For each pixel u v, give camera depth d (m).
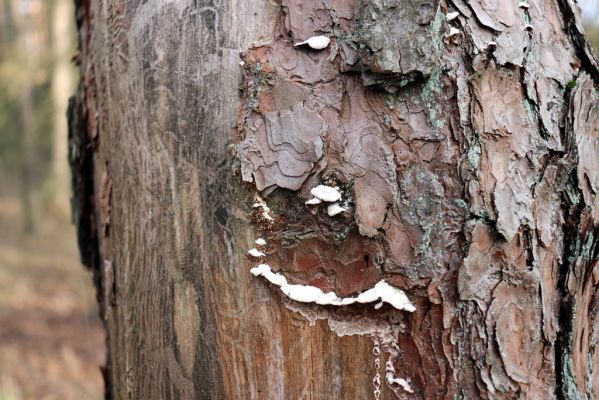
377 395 0.53
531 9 0.56
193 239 0.56
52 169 5.29
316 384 0.54
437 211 0.52
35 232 5.26
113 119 0.63
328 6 0.52
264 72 0.53
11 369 2.38
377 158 0.52
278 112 0.53
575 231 0.55
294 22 0.53
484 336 0.52
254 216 0.54
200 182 0.56
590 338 0.59
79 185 0.79
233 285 0.55
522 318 0.54
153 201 0.59
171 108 0.57
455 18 0.52
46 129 5.46
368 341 0.53
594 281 0.59
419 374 0.53
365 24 0.51
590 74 0.58
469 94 0.52
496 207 0.52
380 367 0.53
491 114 0.53
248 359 0.55
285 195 0.53
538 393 0.54
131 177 0.61
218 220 0.55
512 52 0.54
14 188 6.92
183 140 0.56
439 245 0.52
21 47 4.43
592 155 0.57
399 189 0.52
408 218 0.52
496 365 0.53
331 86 0.52
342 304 0.53
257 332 0.55
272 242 0.54
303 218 0.53
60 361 2.54
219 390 0.56
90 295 3.55
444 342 0.52
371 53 0.51
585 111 0.56
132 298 0.62
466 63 0.53
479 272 0.52
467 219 0.52
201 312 0.56
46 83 4.68
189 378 0.58
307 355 0.54
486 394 0.53
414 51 0.51
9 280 3.86
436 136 0.52
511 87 0.54
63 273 4.18
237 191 0.54
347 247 0.53
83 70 0.73
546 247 0.55
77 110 0.75
